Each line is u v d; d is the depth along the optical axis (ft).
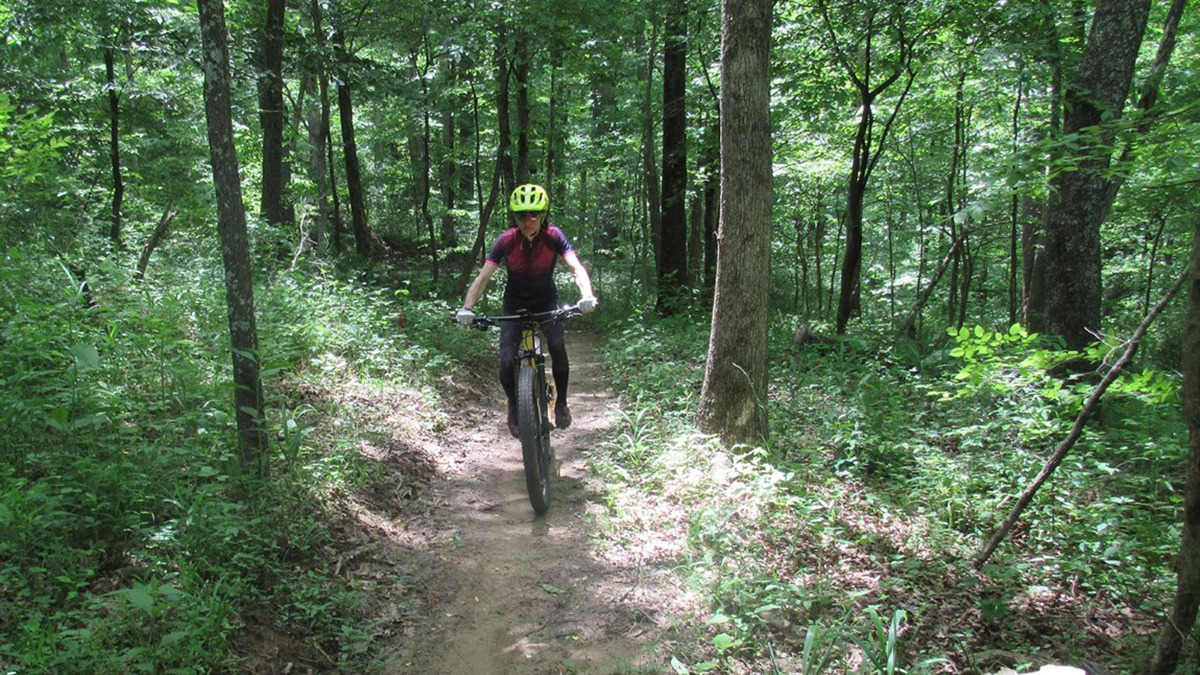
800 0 35.24
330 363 22.56
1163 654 10.41
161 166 34.55
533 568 14.38
